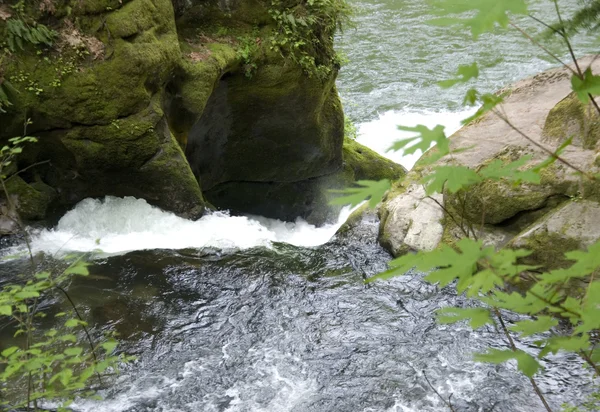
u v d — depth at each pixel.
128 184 6.75
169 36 6.61
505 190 5.18
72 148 6.38
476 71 0.98
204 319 5.00
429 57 14.74
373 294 5.30
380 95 13.27
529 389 4.01
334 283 5.53
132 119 6.41
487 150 5.63
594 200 4.78
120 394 4.11
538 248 4.82
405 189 6.37
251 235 6.57
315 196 9.05
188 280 5.55
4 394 3.97
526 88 6.52
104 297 5.23
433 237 5.64
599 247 1.04
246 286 5.47
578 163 4.96
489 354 1.11
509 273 0.98
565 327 4.14
